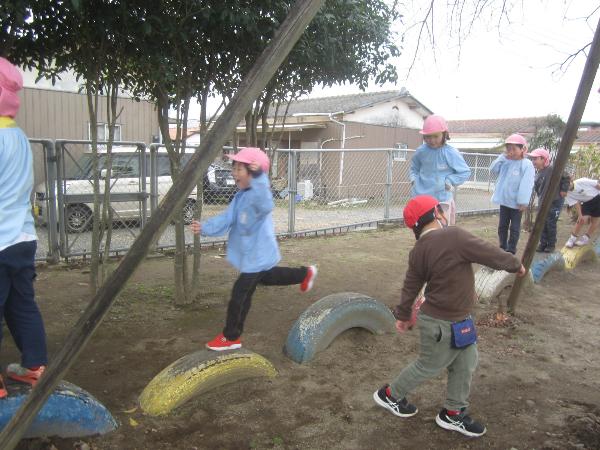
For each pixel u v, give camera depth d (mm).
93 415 2992
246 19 4027
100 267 7148
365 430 3207
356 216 12125
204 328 4785
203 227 3734
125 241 8258
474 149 25031
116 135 15570
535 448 3057
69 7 3658
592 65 4500
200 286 6191
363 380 3855
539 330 5031
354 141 19031
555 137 17156
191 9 4141
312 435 3137
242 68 4875
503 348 4547
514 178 6531
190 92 4926
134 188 8750
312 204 11891
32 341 2832
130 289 5949
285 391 3648
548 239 8336
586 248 7926
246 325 4891
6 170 2643
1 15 3102
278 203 11414
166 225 1951
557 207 8141
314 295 5930
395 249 9000
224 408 3387
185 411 3332
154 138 15297
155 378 3512
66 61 4723
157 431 3109
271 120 19062
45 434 2852
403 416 3344
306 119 18922
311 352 4125
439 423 3232
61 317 5008
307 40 4672
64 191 7289
